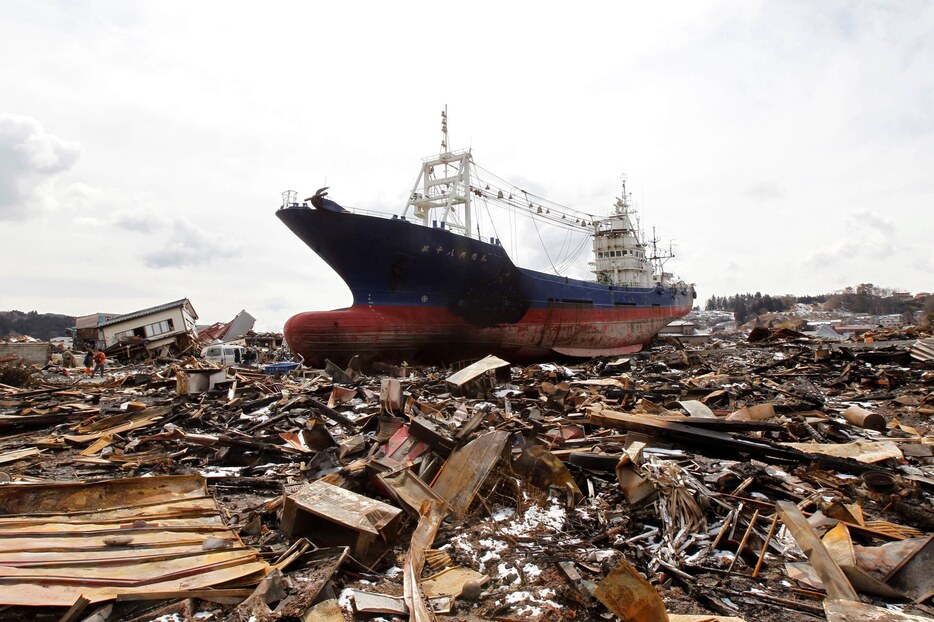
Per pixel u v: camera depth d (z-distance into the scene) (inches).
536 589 198.5
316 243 986.1
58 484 236.2
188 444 428.5
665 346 1936.5
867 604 176.7
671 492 260.4
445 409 531.5
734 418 474.3
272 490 324.5
